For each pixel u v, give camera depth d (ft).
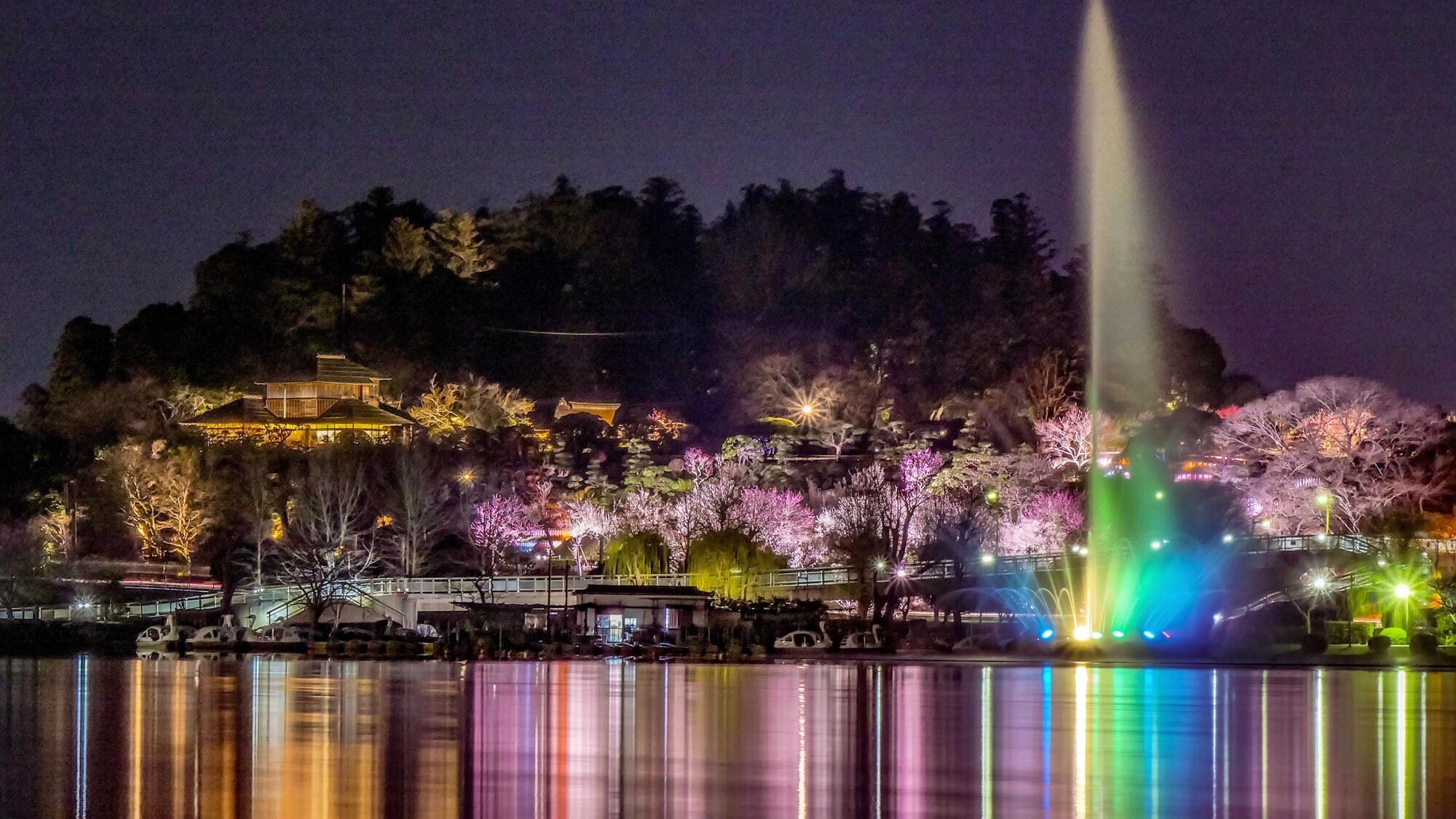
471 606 386.32
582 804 152.66
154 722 211.82
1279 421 517.14
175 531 534.37
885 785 163.94
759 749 187.62
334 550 427.74
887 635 357.41
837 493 520.42
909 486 531.09
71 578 431.43
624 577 414.82
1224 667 309.42
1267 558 399.24
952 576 403.75
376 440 606.55
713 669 307.99
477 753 184.24
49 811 148.46
